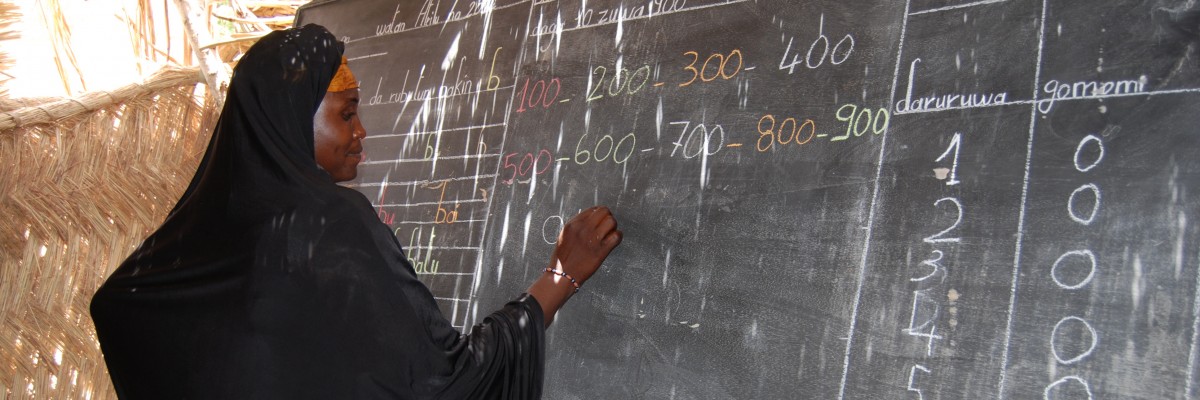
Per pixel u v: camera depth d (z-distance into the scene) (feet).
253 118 6.16
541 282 7.72
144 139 12.94
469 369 6.41
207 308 5.95
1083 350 5.74
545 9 9.66
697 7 8.30
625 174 8.35
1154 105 5.77
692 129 8.01
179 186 13.24
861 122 7.02
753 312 7.27
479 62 10.18
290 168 6.07
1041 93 6.22
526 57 9.66
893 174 6.76
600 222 7.92
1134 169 5.76
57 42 15.92
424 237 10.02
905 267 6.56
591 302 8.30
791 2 7.68
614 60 8.81
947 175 6.50
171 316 6.08
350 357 5.83
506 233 9.19
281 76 6.23
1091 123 5.98
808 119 7.32
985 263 6.21
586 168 8.68
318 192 6.07
